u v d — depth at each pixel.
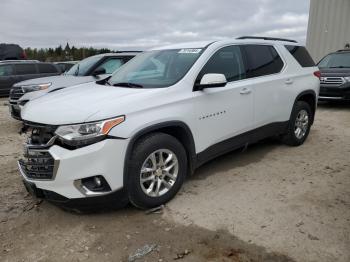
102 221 3.68
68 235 3.44
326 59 11.18
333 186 4.40
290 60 5.83
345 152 5.79
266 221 3.57
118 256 3.10
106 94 3.92
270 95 5.28
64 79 8.41
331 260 2.95
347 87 9.57
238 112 4.75
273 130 5.52
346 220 3.56
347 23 14.97
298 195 4.15
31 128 3.72
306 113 6.15
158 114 3.77
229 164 5.25
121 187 3.55
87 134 3.37
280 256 3.02
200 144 4.30
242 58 4.99
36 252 3.20
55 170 3.41
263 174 4.84
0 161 5.68
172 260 3.02
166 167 3.94
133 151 3.63
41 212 3.90
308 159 5.44
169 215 3.75
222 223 3.56
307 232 3.36
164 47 5.15
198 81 4.27
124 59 8.90
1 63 14.99
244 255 3.05
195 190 4.35
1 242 3.36
